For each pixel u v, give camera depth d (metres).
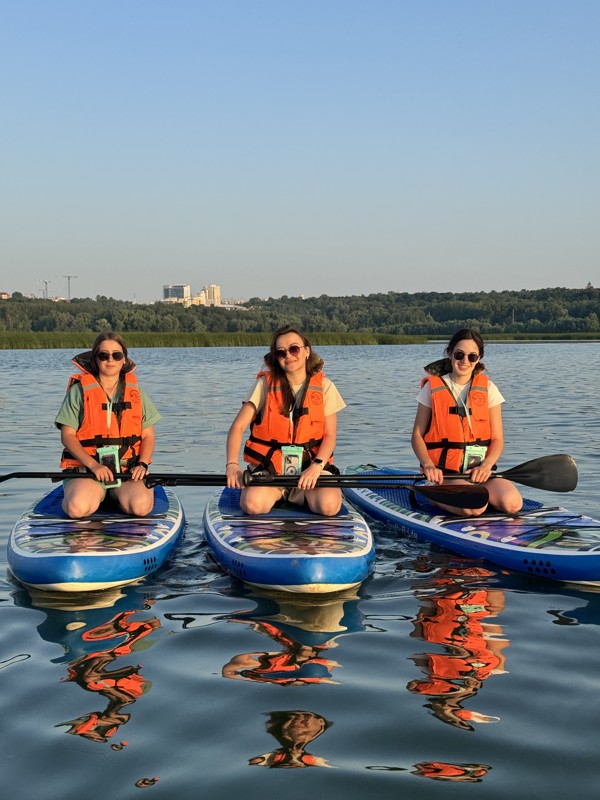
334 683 3.21
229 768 2.56
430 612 4.13
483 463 5.72
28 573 4.54
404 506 6.16
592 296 130.50
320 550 4.64
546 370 27.05
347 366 30.20
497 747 2.67
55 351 53.81
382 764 2.57
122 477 5.37
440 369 5.92
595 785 2.44
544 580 4.73
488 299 143.62
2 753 2.66
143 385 20.94
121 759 2.62
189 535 5.75
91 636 3.77
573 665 3.38
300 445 5.51
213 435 11.09
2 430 11.58
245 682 3.22
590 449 9.48
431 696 3.08
